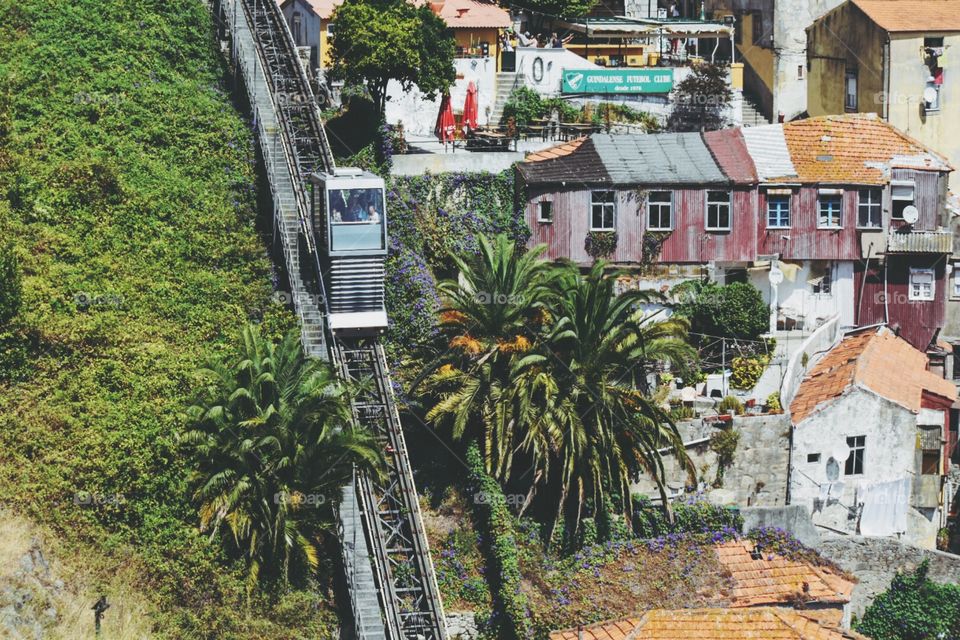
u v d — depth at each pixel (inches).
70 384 3833.7
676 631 3693.4
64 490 3612.2
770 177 4549.7
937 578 4028.1
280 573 3673.7
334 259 4072.3
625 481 3941.9
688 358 4195.4
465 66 5132.9
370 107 4783.5
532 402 3954.2
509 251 4069.9
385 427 3951.8
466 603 3890.3
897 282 4658.0
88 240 4266.7
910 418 4197.8
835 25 5241.1
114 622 3479.3
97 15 5000.0
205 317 4160.9
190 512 3668.8
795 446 4151.1
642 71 5216.5
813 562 3983.8
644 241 4503.0
